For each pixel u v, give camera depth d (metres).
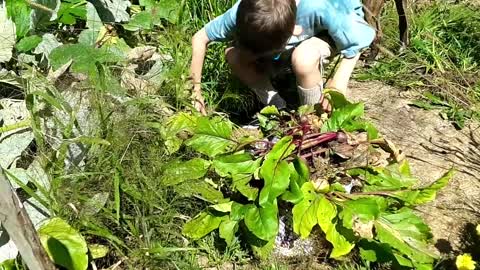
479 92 1.94
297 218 1.32
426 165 1.70
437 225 1.51
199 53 1.65
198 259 1.40
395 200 1.40
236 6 1.60
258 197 1.36
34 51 1.60
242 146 1.45
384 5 2.21
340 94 1.50
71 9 1.68
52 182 1.35
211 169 1.47
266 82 1.69
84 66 1.55
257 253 1.37
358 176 1.44
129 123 1.45
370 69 2.03
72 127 1.41
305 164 1.37
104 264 1.38
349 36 1.60
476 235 1.48
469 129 1.83
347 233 1.32
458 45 2.10
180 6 1.86
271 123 1.52
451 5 2.28
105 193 1.38
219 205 1.38
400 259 1.30
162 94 1.62
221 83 1.79
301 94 1.61
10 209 1.06
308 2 1.57
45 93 1.41
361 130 1.52
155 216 1.38
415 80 1.99
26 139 1.42
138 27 1.78
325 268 1.39
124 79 1.62
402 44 2.09
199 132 1.46
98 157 1.41
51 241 1.28
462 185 1.64
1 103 1.48
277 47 1.51
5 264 1.28
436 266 1.36
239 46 1.55
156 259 1.34
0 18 1.58
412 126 1.83
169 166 1.42
